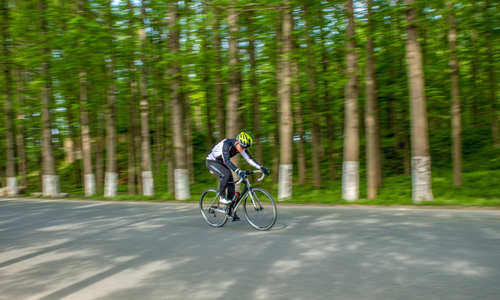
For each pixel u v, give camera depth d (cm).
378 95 1319
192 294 322
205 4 1078
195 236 553
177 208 880
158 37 1331
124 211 855
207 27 1111
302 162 1550
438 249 429
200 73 1193
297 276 356
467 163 1491
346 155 1030
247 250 458
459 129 1155
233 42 1154
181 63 1155
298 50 1040
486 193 1058
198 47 1188
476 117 1823
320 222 623
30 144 2056
